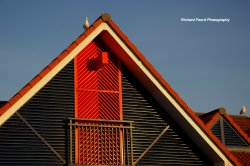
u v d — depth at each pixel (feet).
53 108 50.62
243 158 61.11
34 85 48.96
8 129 48.57
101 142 51.34
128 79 54.29
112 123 52.65
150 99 54.65
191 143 54.95
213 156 53.93
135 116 53.67
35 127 49.55
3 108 47.65
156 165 53.11
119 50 52.75
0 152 47.91
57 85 51.26
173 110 53.31
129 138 52.65
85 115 51.78
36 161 48.88
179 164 54.03
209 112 63.31
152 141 53.62
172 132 54.60
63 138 50.31
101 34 52.60
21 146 48.70
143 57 52.21
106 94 53.16
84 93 52.24
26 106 49.65
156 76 52.29
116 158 51.52
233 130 61.82
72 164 49.47
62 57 50.19
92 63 53.16
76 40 50.70
